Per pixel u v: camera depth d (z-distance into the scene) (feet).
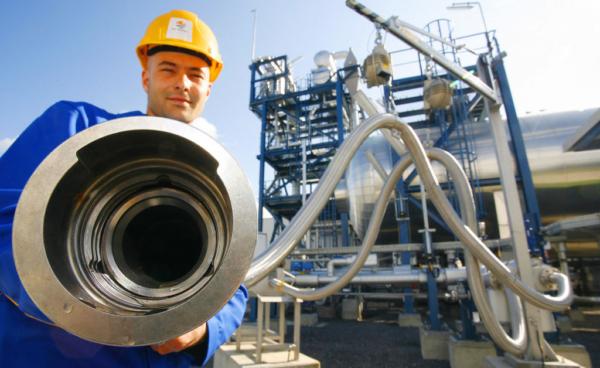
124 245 2.84
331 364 25.12
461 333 22.67
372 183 49.85
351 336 35.58
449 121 49.29
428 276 27.71
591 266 58.65
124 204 2.88
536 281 12.76
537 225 19.19
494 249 22.36
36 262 2.02
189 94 4.25
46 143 3.22
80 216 2.72
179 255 2.89
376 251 25.67
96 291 2.50
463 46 13.38
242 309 3.89
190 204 2.81
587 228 28.78
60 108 3.59
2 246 2.40
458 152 45.29
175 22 4.18
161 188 2.90
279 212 71.00
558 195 44.68
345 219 60.29
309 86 66.28
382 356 26.91
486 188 44.04
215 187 2.67
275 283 14.82
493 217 46.75
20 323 3.07
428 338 25.64
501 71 27.76
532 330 12.78
